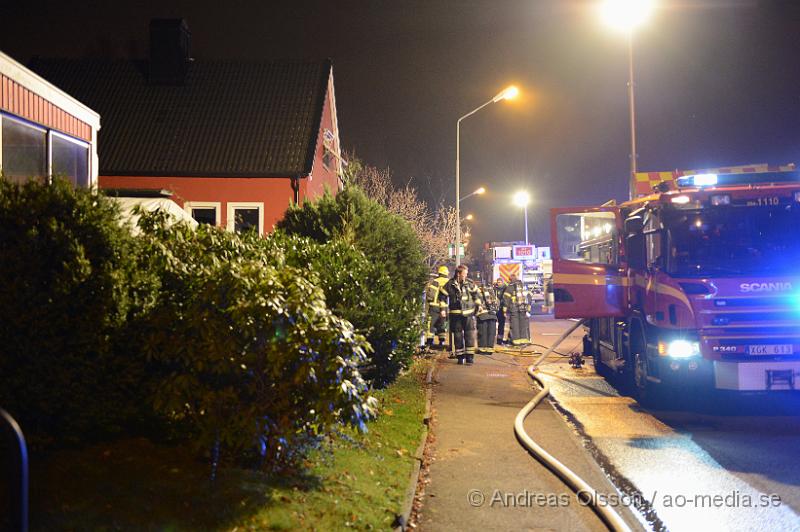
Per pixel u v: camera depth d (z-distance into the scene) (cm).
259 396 562
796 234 1027
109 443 572
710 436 900
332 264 901
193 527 452
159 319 545
